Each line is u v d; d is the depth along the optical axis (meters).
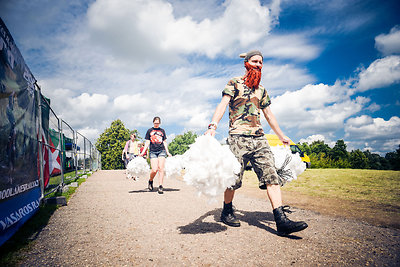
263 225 3.13
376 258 2.07
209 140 2.44
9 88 2.74
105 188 7.02
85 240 2.54
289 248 2.31
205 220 3.35
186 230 2.89
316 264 1.96
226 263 1.98
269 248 2.31
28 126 3.44
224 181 2.39
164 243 2.45
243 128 2.84
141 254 2.17
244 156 2.81
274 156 3.13
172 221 3.29
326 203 4.64
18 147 2.97
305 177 9.20
